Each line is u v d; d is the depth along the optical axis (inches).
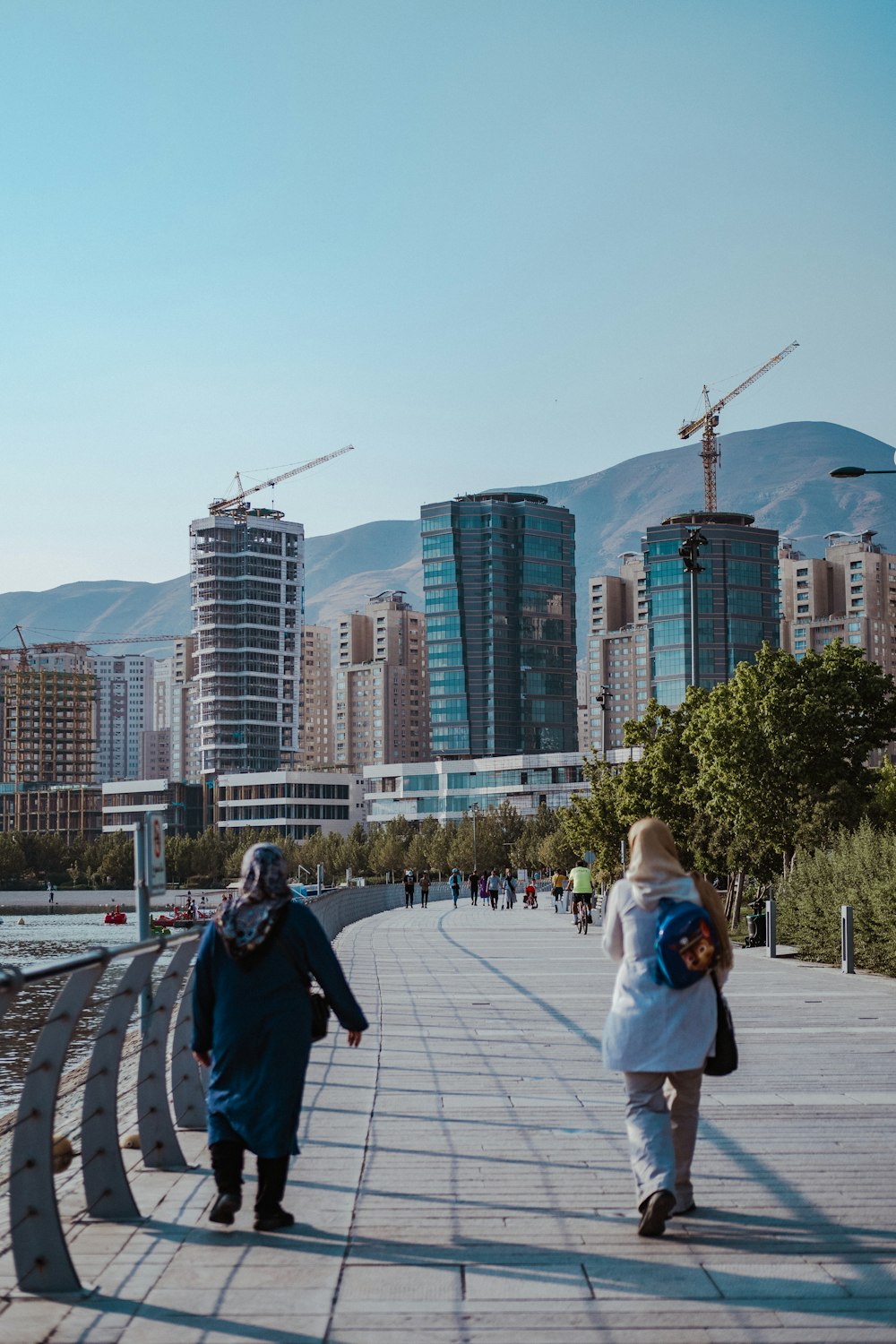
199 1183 272.8
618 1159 295.6
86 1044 1072.8
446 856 6471.5
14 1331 184.7
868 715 1450.5
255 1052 233.1
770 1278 208.4
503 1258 219.1
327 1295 200.7
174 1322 189.0
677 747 1948.8
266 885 235.3
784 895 1079.0
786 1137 315.3
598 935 1387.8
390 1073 424.5
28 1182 202.8
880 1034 515.2
